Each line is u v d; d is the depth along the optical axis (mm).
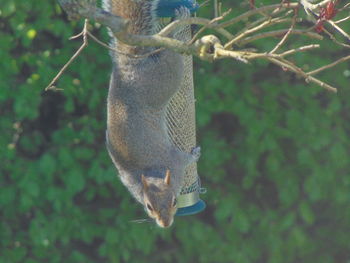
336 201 13398
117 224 12680
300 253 13531
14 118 12562
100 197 13219
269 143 12492
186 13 7188
